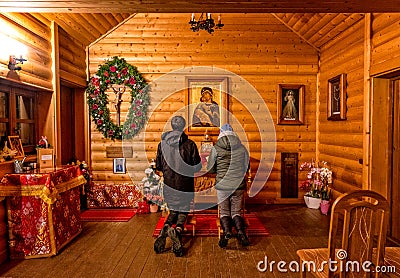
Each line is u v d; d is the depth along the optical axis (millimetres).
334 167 5191
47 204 3424
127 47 5734
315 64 5828
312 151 5879
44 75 4215
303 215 5062
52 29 4418
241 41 5762
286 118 5840
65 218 3795
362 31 4230
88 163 5730
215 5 2957
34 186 3350
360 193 1978
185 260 3373
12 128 3836
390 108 3943
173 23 5703
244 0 2822
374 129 3977
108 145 5793
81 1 2832
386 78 3938
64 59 4844
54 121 4434
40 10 3023
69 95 5602
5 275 3043
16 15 3576
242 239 3592
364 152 4102
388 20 3633
